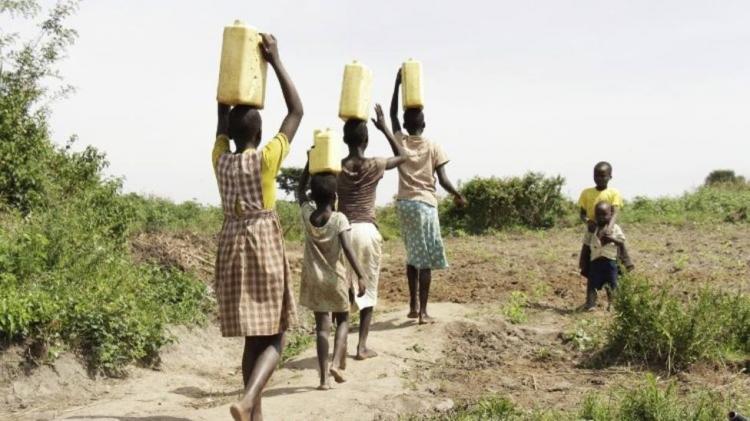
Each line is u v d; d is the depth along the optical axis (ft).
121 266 30.81
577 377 23.27
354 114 23.73
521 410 19.69
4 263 26.18
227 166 15.92
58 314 24.31
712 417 18.29
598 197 32.35
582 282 39.52
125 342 25.76
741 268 42.22
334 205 22.20
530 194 74.38
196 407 21.43
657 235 61.05
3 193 35.83
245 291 15.60
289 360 25.72
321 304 21.43
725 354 23.68
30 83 42.11
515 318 30.27
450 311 32.01
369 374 23.41
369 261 24.21
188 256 39.42
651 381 19.60
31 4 42.24
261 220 15.81
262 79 16.20
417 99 27.84
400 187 28.73
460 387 22.41
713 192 81.00
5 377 22.58
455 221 75.92
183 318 30.22
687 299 31.60
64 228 30.53
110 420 18.99
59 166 39.96
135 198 58.95
